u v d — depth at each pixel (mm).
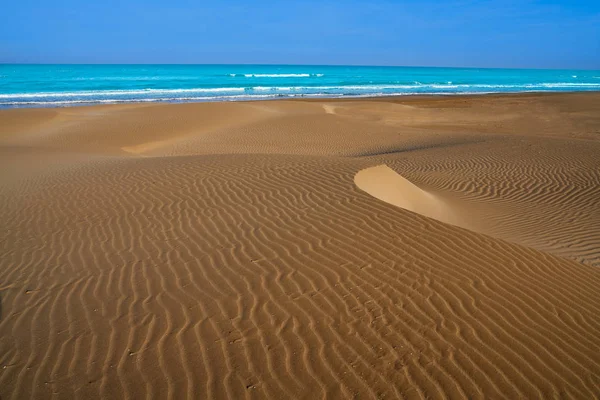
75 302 4441
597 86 81250
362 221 6246
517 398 3312
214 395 3258
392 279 4844
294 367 3543
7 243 5996
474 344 3869
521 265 5355
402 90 61781
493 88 69875
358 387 3355
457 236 5891
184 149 19578
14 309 4324
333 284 4727
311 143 20766
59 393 3254
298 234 5906
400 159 14789
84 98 43875
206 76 93438
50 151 17219
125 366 3531
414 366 3580
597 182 11555
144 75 94250
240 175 8633
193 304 4383
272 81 77500
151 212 6938
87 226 6508
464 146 16844
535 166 13258
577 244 7496
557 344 3949
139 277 4926
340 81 80312
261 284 4738
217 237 5906
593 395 3379
